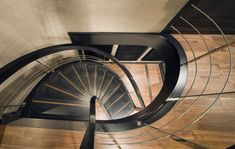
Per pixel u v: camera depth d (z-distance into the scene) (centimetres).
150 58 443
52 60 375
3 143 277
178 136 269
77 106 339
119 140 274
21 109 317
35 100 337
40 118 283
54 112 322
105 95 393
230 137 266
